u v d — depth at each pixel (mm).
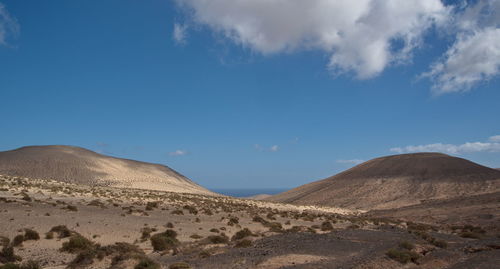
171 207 50094
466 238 29859
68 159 133500
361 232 27062
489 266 15492
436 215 56219
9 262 15125
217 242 23391
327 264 15398
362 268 14922
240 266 15109
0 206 33562
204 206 56375
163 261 17328
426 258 17891
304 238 22531
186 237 26594
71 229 25984
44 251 19484
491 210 51312
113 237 24938
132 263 15359
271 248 19188
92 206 42188
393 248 17938
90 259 16344
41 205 37531
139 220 34125
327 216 57594
